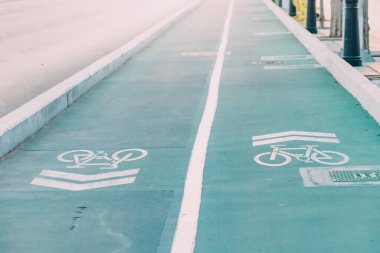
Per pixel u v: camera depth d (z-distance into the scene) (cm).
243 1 4919
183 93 1155
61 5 5069
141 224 543
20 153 784
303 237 502
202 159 730
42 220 560
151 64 1553
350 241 490
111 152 777
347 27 1308
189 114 978
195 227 532
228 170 684
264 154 738
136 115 984
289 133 830
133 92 1181
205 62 1558
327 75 1282
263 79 1274
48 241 515
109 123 935
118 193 624
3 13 4072
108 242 509
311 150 745
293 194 599
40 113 911
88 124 933
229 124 901
